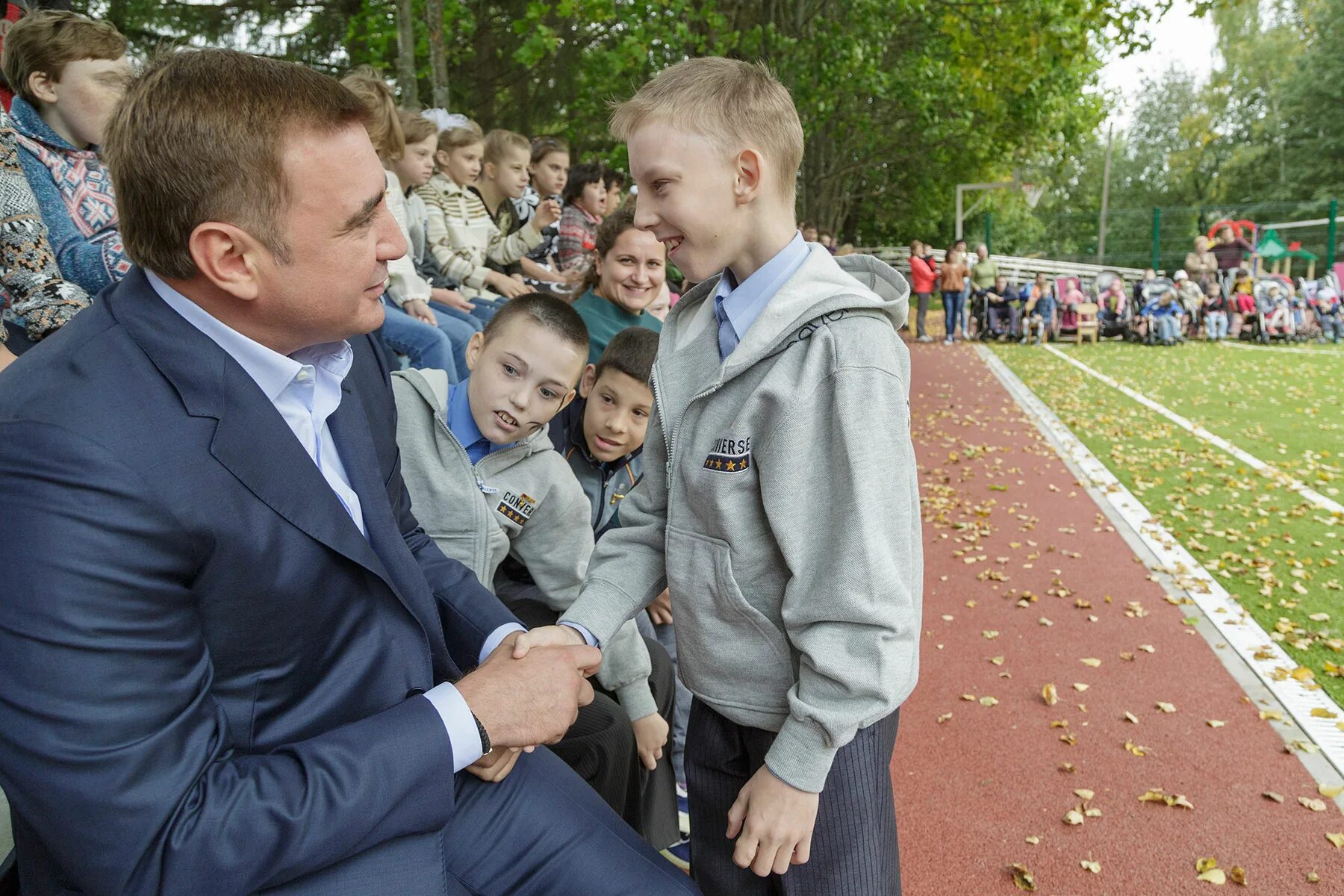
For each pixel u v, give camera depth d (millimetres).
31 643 1104
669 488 1680
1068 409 10945
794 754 1453
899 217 30375
